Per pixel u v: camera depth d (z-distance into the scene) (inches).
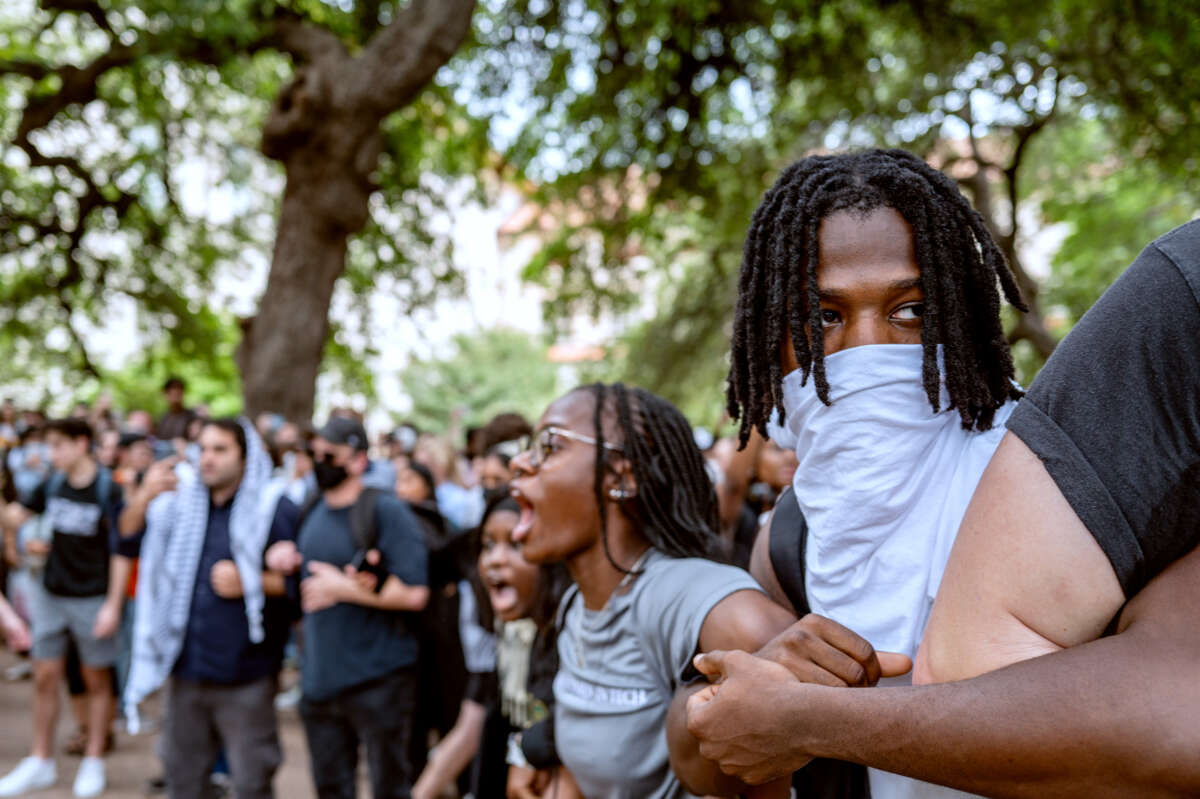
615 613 64.8
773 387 42.1
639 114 463.5
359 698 157.3
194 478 161.6
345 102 378.0
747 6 419.5
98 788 218.8
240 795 157.9
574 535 66.1
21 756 248.5
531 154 488.4
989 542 31.1
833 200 39.6
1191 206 521.0
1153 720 26.2
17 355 653.3
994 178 526.3
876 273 38.4
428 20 380.5
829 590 41.5
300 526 165.9
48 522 225.6
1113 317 31.1
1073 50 366.6
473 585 122.6
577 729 67.4
